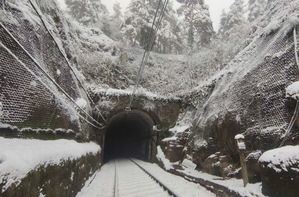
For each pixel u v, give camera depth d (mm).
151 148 23234
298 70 8547
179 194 8227
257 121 10094
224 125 12703
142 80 27422
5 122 7301
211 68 24891
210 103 16141
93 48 29250
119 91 21391
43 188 5402
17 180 4125
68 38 17016
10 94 7742
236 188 7699
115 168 19125
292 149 6508
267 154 7297
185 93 23000
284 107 8695
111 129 32000
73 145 10328
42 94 9477
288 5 13039
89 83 23094
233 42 24469
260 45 13180
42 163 5441
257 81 11016
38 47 9992
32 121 8547
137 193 9695
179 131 19281
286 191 6211
